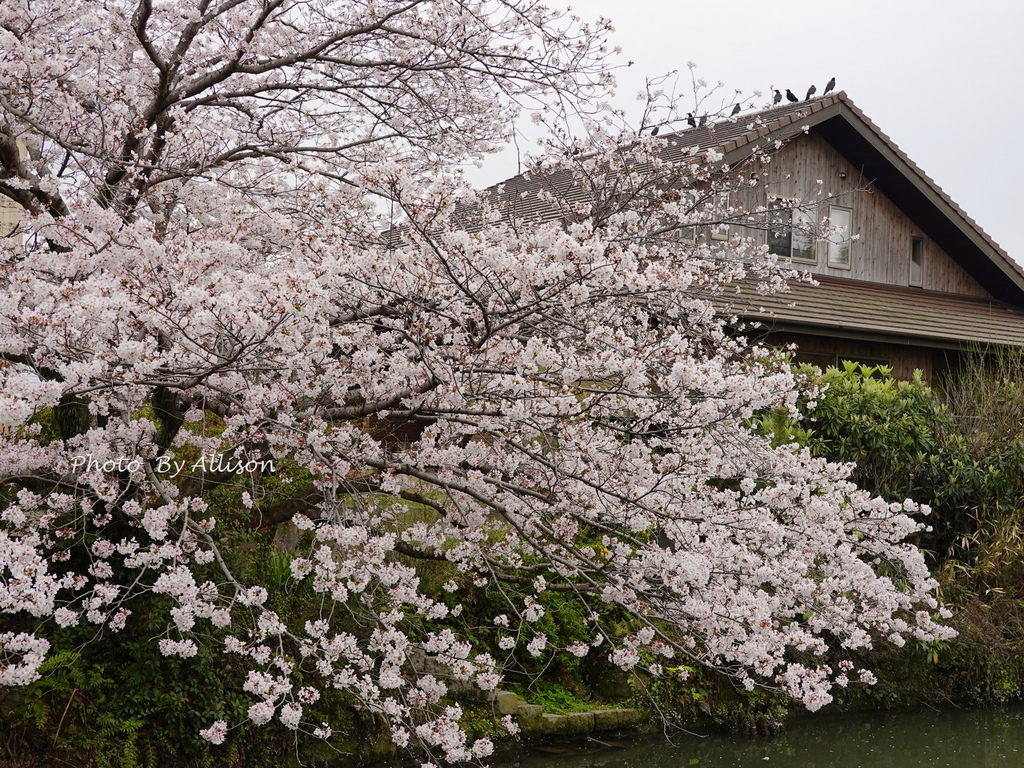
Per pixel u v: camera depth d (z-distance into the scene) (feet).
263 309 14.34
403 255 15.12
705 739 24.66
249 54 23.62
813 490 23.76
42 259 15.25
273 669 20.25
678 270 16.38
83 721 17.99
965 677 29.37
